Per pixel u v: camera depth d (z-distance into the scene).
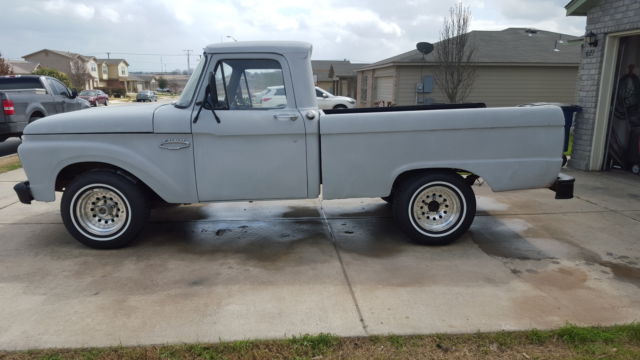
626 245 4.88
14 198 6.93
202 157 4.61
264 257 4.60
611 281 4.02
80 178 4.66
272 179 4.68
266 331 3.22
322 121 4.52
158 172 4.61
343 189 4.68
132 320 3.36
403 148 4.62
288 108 4.63
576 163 8.88
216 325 3.29
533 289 3.86
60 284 3.98
